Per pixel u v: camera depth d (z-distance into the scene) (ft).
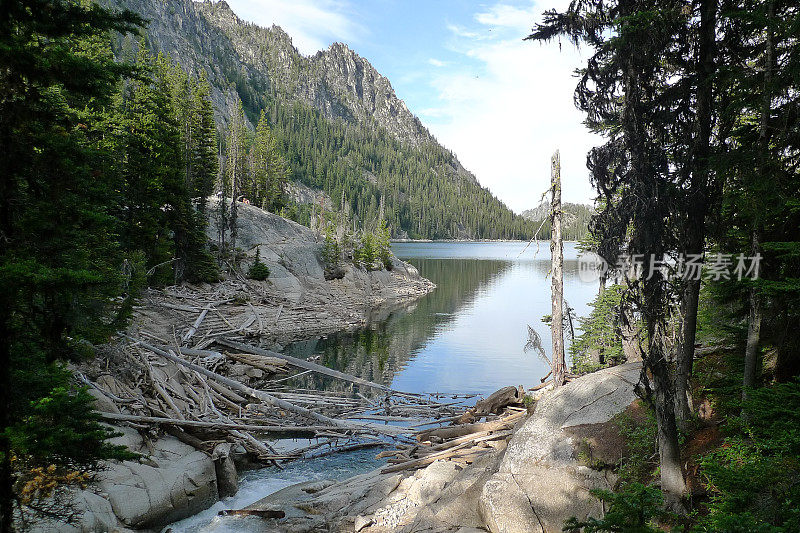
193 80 214.07
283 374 110.52
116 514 43.68
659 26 31.96
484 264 467.52
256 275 192.34
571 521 22.11
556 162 63.82
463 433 69.41
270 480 60.54
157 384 71.77
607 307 73.20
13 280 20.92
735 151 31.71
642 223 33.42
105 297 58.80
